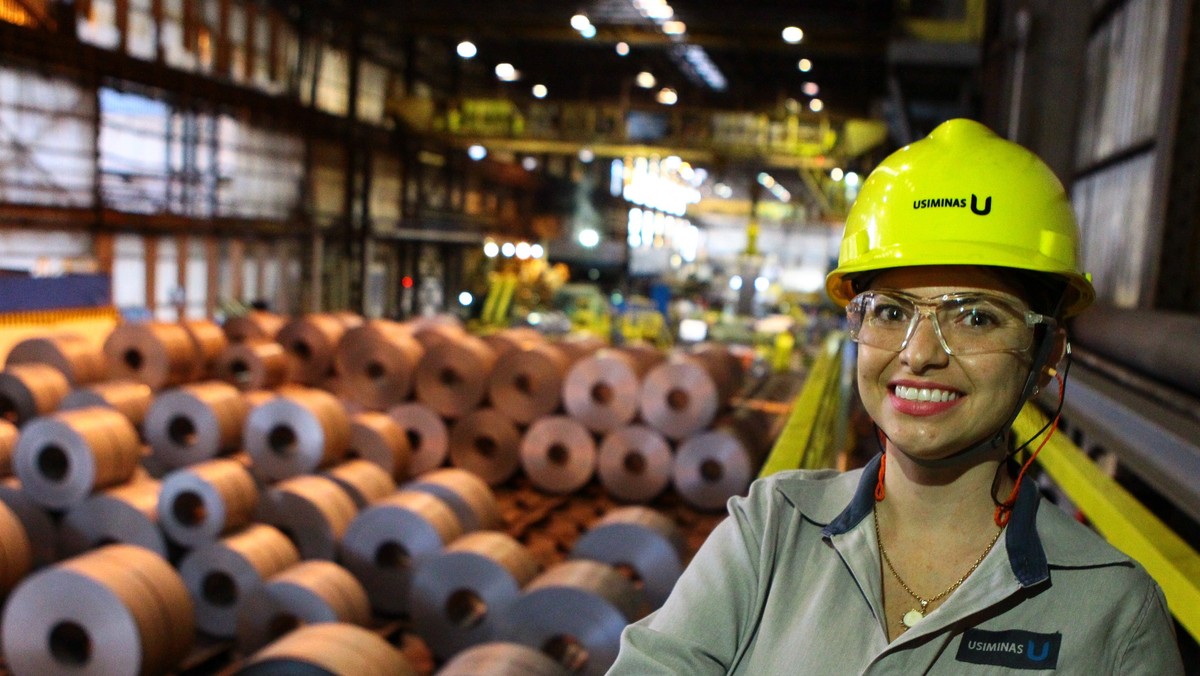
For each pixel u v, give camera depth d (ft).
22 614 17.35
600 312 97.76
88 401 28.84
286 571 18.88
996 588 3.71
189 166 65.16
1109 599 3.68
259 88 74.59
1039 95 28.99
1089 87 32.45
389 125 94.38
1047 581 3.74
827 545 4.25
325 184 84.23
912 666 3.72
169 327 35.76
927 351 3.89
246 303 72.90
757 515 4.41
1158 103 22.50
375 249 94.17
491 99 87.30
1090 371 20.47
